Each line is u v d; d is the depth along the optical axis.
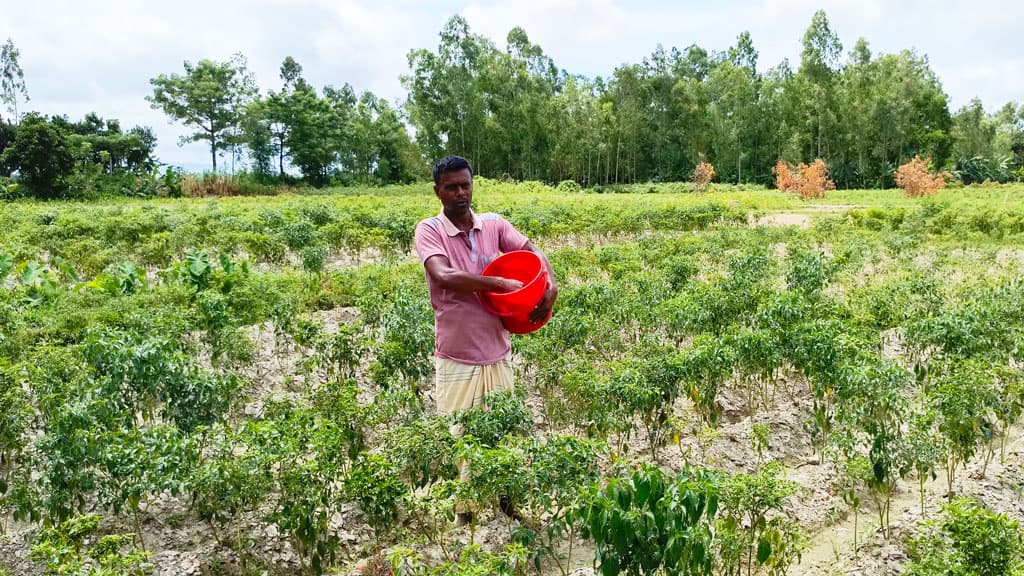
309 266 15.58
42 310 11.16
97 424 5.54
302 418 5.53
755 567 5.27
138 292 12.67
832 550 5.70
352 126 78.44
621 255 17.14
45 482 5.25
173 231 20.66
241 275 13.59
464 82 74.12
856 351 7.23
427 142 76.88
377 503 4.92
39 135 51.78
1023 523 5.78
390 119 82.19
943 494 6.32
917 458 5.68
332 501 5.27
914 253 19.27
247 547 5.37
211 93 67.88
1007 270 16.58
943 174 65.50
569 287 12.33
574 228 24.69
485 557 4.26
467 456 4.75
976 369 6.51
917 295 11.48
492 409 5.43
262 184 71.19
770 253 18.86
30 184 52.22
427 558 5.40
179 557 5.28
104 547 4.41
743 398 8.89
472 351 5.63
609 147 76.38
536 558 4.85
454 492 4.80
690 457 7.13
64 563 4.31
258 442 5.08
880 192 57.12
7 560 5.11
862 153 71.62
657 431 7.29
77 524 4.59
